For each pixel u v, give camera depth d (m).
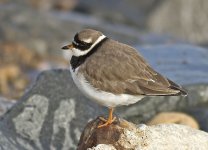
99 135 12.46
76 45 13.05
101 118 12.89
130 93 12.60
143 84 12.64
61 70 15.91
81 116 15.18
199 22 33.34
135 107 16.59
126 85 12.60
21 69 25.56
